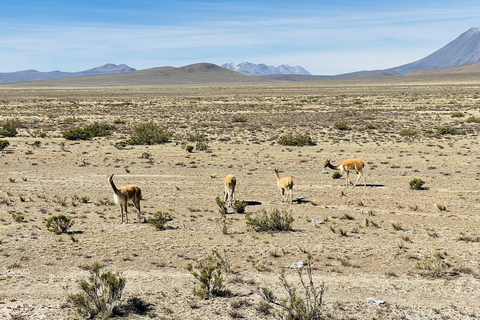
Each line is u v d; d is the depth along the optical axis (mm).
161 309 11586
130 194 19828
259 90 197125
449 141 47312
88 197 24422
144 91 196875
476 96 112188
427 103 99938
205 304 11891
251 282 13359
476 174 30984
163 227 19094
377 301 11992
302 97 134375
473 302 12117
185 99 129625
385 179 30031
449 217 20891
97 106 105000
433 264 14453
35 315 11016
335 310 11523
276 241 17359
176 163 36312
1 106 102750
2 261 14930
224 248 16422
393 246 16688
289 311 10953
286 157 39156
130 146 45969
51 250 16094
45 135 53156
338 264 14930
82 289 12234
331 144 46438
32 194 25859
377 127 59594
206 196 25609
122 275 13883
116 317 11070
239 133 55875
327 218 20547
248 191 26844
